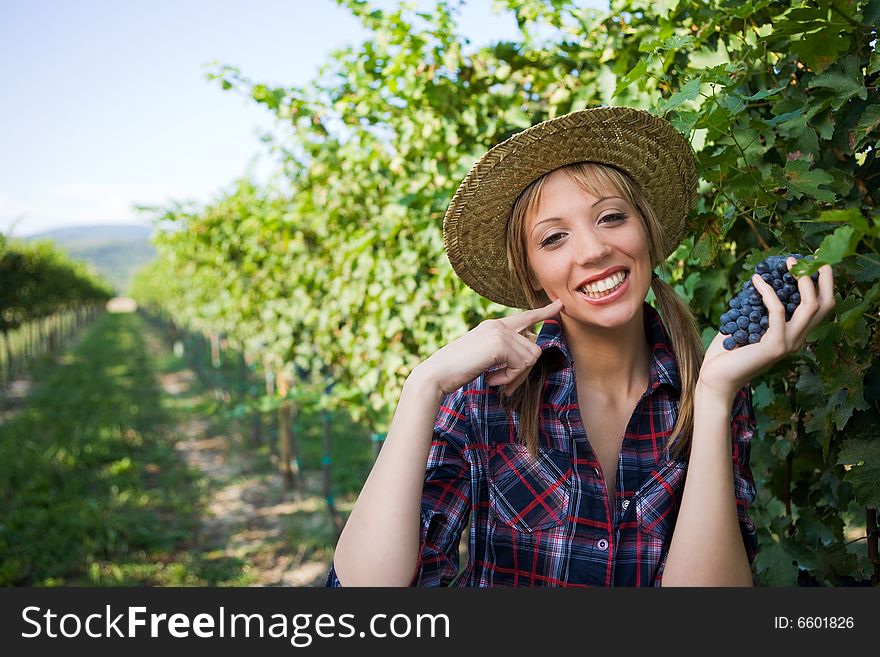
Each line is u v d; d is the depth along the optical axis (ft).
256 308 24.16
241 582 17.48
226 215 24.09
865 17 4.22
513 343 4.14
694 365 4.51
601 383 4.59
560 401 4.36
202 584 17.29
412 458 3.91
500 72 8.52
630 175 4.50
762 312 3.77
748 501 4.30
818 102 4.74
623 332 4.50
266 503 23.95
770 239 5.34
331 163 12.90
